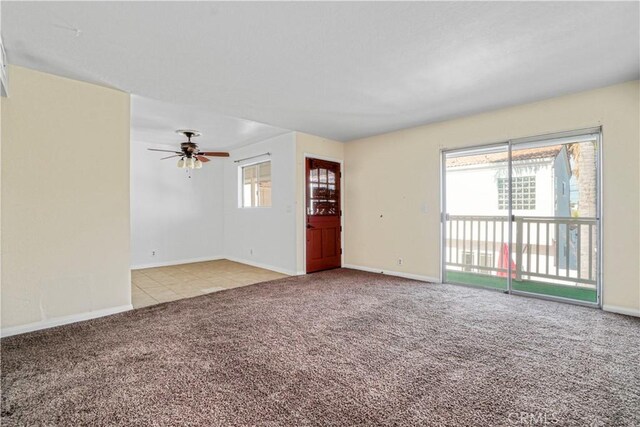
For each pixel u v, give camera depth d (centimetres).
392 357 227
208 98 355
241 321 302
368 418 160
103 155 318
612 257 325
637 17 204
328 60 264
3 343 252
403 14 201
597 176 337
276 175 557
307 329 281
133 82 309
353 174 579
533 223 448
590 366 212
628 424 155
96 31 219
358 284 451
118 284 329
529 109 374
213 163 702
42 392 183
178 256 646
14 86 269
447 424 156
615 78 305
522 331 274
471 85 319
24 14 198
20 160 272
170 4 189
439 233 455
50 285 288
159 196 621
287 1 186
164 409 168
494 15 202
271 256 574
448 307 343
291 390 185
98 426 155
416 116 425
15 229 271
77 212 303
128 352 236
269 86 321
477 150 424
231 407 169
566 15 202
